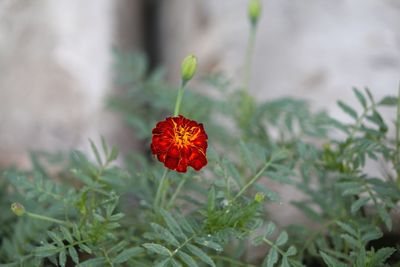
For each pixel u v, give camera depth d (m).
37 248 0.62
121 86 1.24
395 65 1.06
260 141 0.84
